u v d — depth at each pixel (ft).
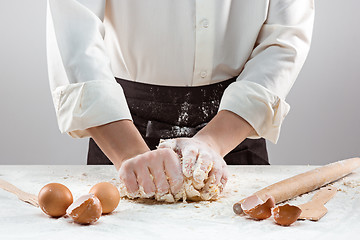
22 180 4.47
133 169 3.65
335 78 9.82
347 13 9.62
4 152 10.02
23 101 9.94
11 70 9.84
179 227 3.06
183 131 5.24
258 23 4.93
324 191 3.90
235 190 4.09
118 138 4.01
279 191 3.60
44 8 9.71
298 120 10.02
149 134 5.25
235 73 5.20
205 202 3.67
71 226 3.06
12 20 9.71
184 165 3.60
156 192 3.62
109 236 2.87
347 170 4.58
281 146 10.12
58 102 4.38
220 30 4.98
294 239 2.83
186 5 4.89
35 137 10.05
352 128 9.93
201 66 5.08
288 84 4.71
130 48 5.09
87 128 4.16
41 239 2.78
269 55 4.75
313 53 9.78
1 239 2.77
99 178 4.58
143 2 4.91
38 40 9.78
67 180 4.48
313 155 10.09
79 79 4.30
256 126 4.41
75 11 4.53
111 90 4.21
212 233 2.94
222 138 4.20
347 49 9.71
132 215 3.32
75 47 4.40
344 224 3.12
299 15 4.96
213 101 5.21
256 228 3.04
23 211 3.43
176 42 5.00
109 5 5.03
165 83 5.19
